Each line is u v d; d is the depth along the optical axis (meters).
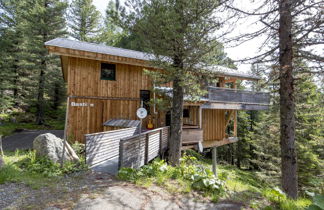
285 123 5.52
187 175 4.57
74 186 3.62
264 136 13.18
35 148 5.17
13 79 15.43
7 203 2.76
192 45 5.63
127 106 10.09
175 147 6.46
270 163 11.64
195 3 5.12
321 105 8.56
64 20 16.88
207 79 6.88
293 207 3.39
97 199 3.07
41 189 3.37
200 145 9.87
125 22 5.69
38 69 15.28
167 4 5.35
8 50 16.14
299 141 10.30
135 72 10.38
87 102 9.05
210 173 4.66
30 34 15.12
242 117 18.75
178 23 5.04
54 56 15.57
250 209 3.24
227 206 3.28
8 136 10.48
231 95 11.42
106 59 9.02
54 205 2.78
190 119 12.40
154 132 6.92
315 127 10.27
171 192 3.64
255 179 12.23
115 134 6.40
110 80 9.69
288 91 5.49
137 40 6.35
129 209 2.84
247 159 18.75
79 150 6.77
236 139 14.12
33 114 17.27
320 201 2.80
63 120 17.67
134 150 5.26
